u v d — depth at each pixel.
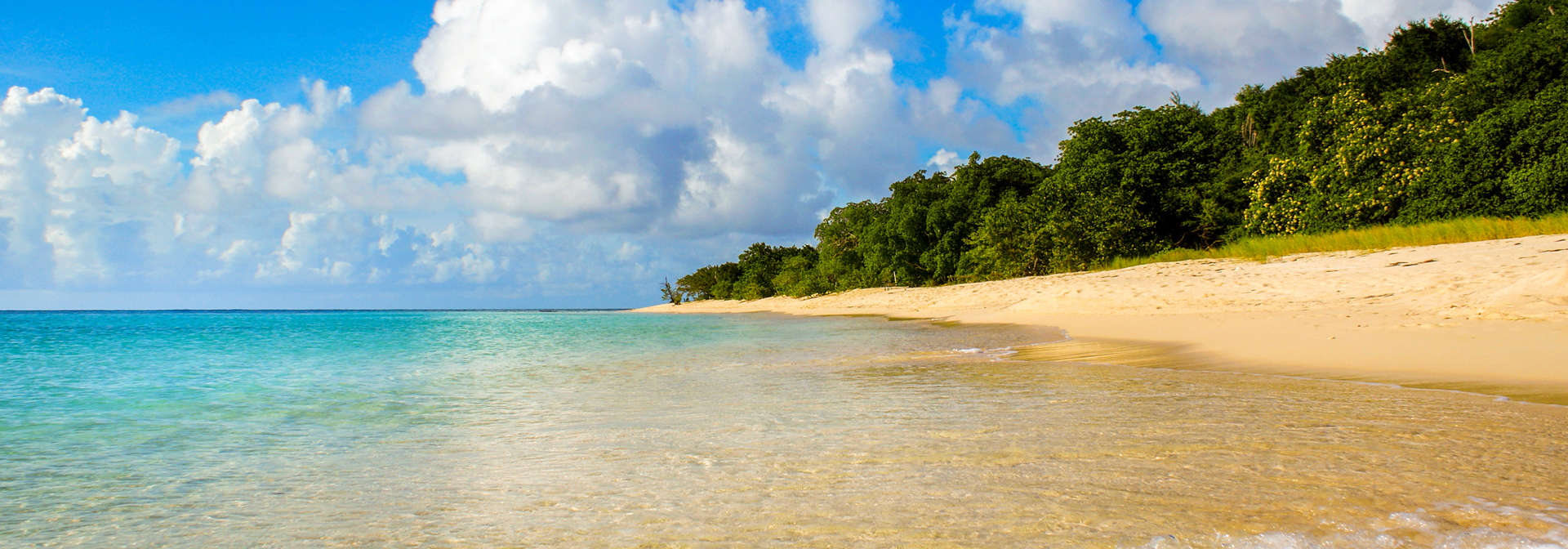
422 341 21.23
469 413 6.32
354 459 4.40
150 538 2.96
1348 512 2.56
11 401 7.64
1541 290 9.71
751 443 4.30
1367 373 6.64
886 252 54.12
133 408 7.00
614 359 12.27
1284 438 3.84
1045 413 4.97
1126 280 21.19
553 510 3.08
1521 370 6.17
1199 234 37.34
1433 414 4.46
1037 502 2.83
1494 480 2.91
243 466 4.25
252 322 50.41
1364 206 28.53
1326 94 41.31
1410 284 14.20
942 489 3.10
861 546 2.44
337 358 14.24
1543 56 30.89
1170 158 39.16
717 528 2.71
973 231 44.12
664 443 4.44
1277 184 33.34
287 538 2.88
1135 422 4.46
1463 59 42.22
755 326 27.64
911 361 9.71
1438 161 27.09
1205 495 2.84
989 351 10.80
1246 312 14.66
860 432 4.49
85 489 3.77
